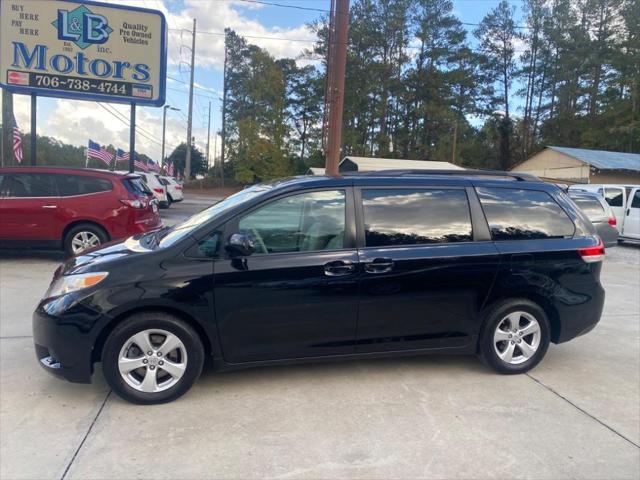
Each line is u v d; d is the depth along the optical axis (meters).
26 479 2.75
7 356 4.45
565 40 52.00
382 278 3.91
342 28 15.25
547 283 4.29
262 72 44.50
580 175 29.94
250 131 43.41
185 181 51.19
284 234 3.86
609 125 48.47
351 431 3.35
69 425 3.32
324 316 3.85
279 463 2.96
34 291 6.77
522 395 3.98
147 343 3.58
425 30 50.09
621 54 48.25
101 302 3.46
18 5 12.32
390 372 4.36
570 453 3.16
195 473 2.84
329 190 3.99
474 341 4.25
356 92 49.41
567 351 5.09
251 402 3.72
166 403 3.65
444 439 3.28
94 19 12.80
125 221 8.54
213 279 3.62
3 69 12.35
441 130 51.69
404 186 4.18
